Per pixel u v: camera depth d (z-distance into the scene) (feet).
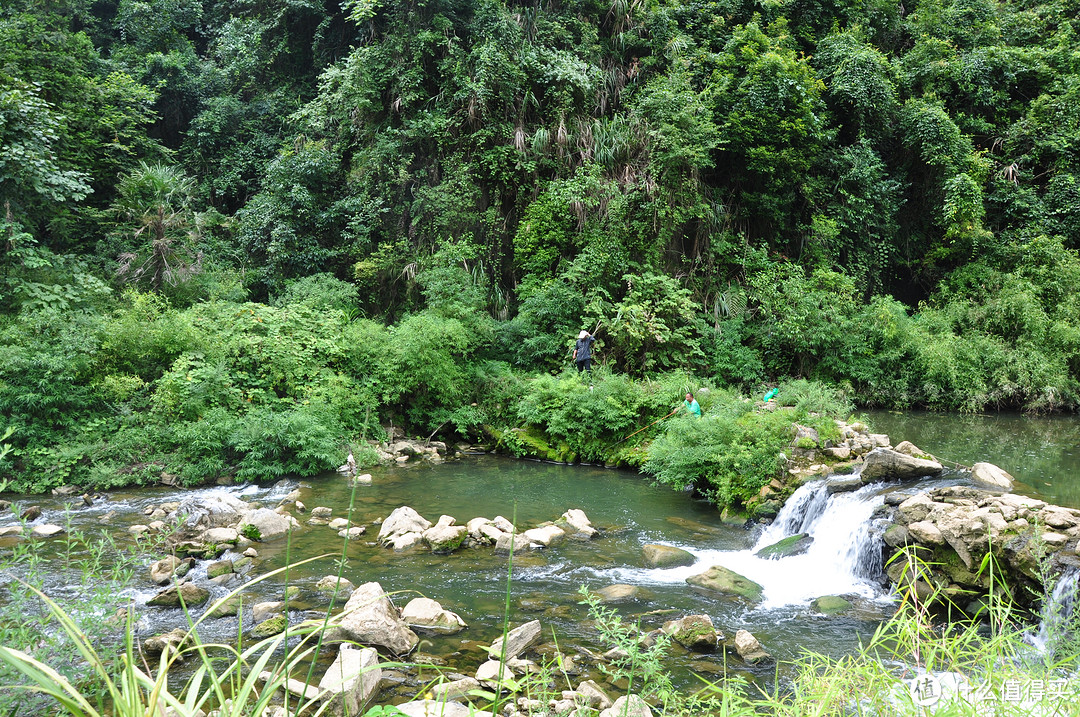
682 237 71.51
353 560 28.84
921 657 18.42
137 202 63.16
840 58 83.15
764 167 72.33
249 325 51.39
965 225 80.69
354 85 70.33
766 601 24.73
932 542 23.79
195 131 83.35
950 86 88.89
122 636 14.05
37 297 49.32
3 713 8.86
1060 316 73.72
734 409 41.14
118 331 46.16
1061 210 82.02
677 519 36.06
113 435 43.27
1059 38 94.07
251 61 87.66
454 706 15.78
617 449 49.52
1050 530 21.94
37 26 68.08
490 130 68.18
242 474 42.39
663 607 24.00
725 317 69.05
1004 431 56.13
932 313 77.10
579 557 29.76
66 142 61.67
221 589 25.22
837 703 10.11
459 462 50.70
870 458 31.55
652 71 78.43
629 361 60.70
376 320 66.13
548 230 66.59
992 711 9.04
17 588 11.97
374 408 52.85
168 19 89.86
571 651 20.20
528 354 61.57
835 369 69.46
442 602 24.29
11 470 40.27
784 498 34.86
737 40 77.56
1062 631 11.38
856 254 79.82
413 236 69.10
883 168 82.33
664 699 12.84
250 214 72.13
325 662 18.88
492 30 71.31
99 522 33.47
